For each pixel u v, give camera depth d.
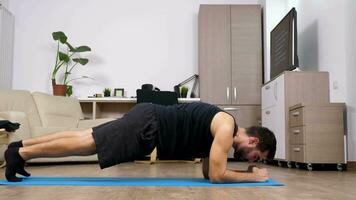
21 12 6.03
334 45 4.14
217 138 1.92
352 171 3.50
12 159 2.06
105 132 1.97
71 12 6.08
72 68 5.98
